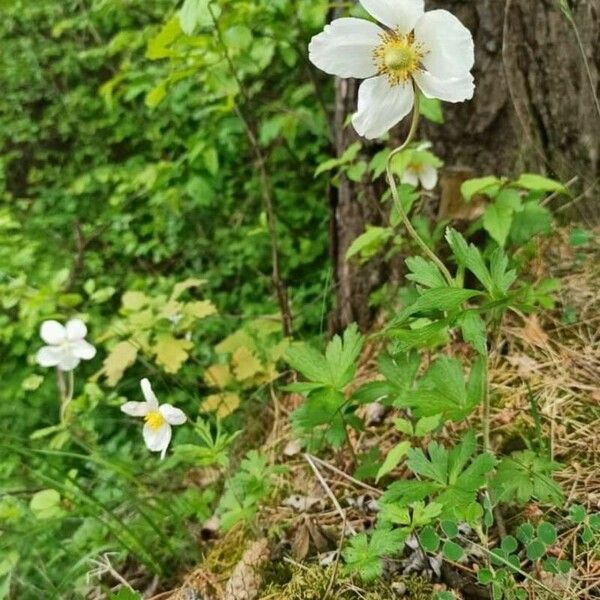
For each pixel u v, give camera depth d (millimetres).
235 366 540
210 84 493
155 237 854
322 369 334
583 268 426
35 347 728
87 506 415
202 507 423
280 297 554
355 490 363
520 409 367
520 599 262
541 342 402
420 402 284
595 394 364
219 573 355
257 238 759
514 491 318
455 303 254
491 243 419
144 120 978
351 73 260
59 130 1049
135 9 864
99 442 612
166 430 360
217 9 472
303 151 757
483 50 438
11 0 1035
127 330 526
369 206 496
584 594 274
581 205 438
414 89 257
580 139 430
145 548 390
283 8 510
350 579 306
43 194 998
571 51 418
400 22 249
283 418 474
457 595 292
